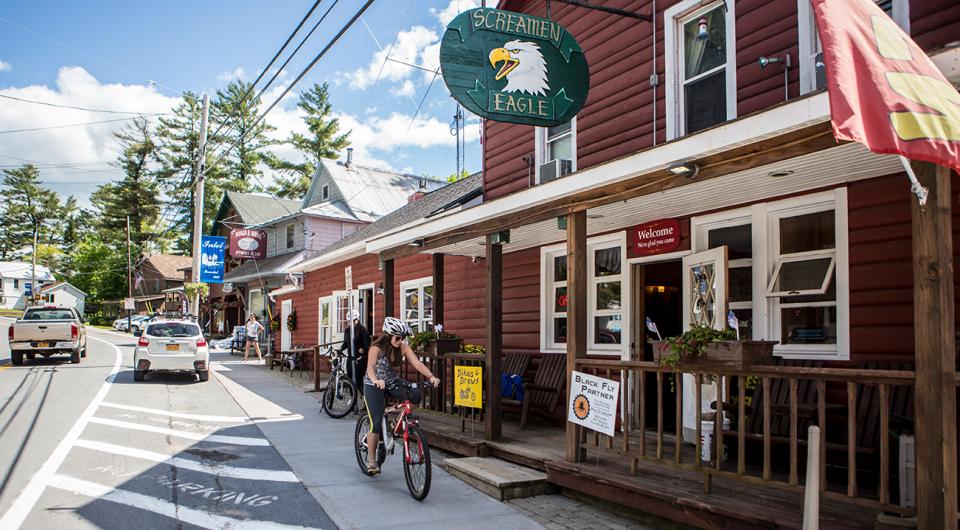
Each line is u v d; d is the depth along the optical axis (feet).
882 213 19.65
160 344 51.31
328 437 30.37
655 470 19.84
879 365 19.01
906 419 16.70
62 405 38.52
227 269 120.98
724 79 25.75
